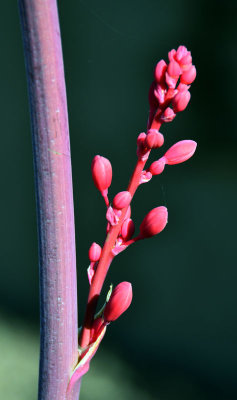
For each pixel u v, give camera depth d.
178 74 0.45
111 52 2.24
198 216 1.88
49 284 0.46
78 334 0.47
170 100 0.45
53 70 0.43
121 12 2.24
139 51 2.23
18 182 2.06
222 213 1.88
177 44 2.21
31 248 1.91
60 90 0.44
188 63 0.45
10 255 1.88
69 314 0.46
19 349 1.44
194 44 2.19
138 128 2.12
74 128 2.14
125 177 2.00
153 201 1.90
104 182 0.46
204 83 2.16
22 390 1.30
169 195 1.92
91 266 0.47
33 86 0.43
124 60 2.23
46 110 0.44
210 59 2.18
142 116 2.15
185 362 1.43
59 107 0.44
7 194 2.03
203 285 1.69
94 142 2.09
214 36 2.17
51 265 0.45
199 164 2.05
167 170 1.97
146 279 1.71
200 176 2.01
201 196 1.93
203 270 1.73
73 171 2.01
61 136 0.44
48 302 0.46
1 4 2.22
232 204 1.91
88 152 2.06
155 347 1.48
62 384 0.46
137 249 1.79
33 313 1.63
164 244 1.82
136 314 1.61
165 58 2.21
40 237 0.45
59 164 0.44
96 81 2.21
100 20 2.25
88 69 2.23
